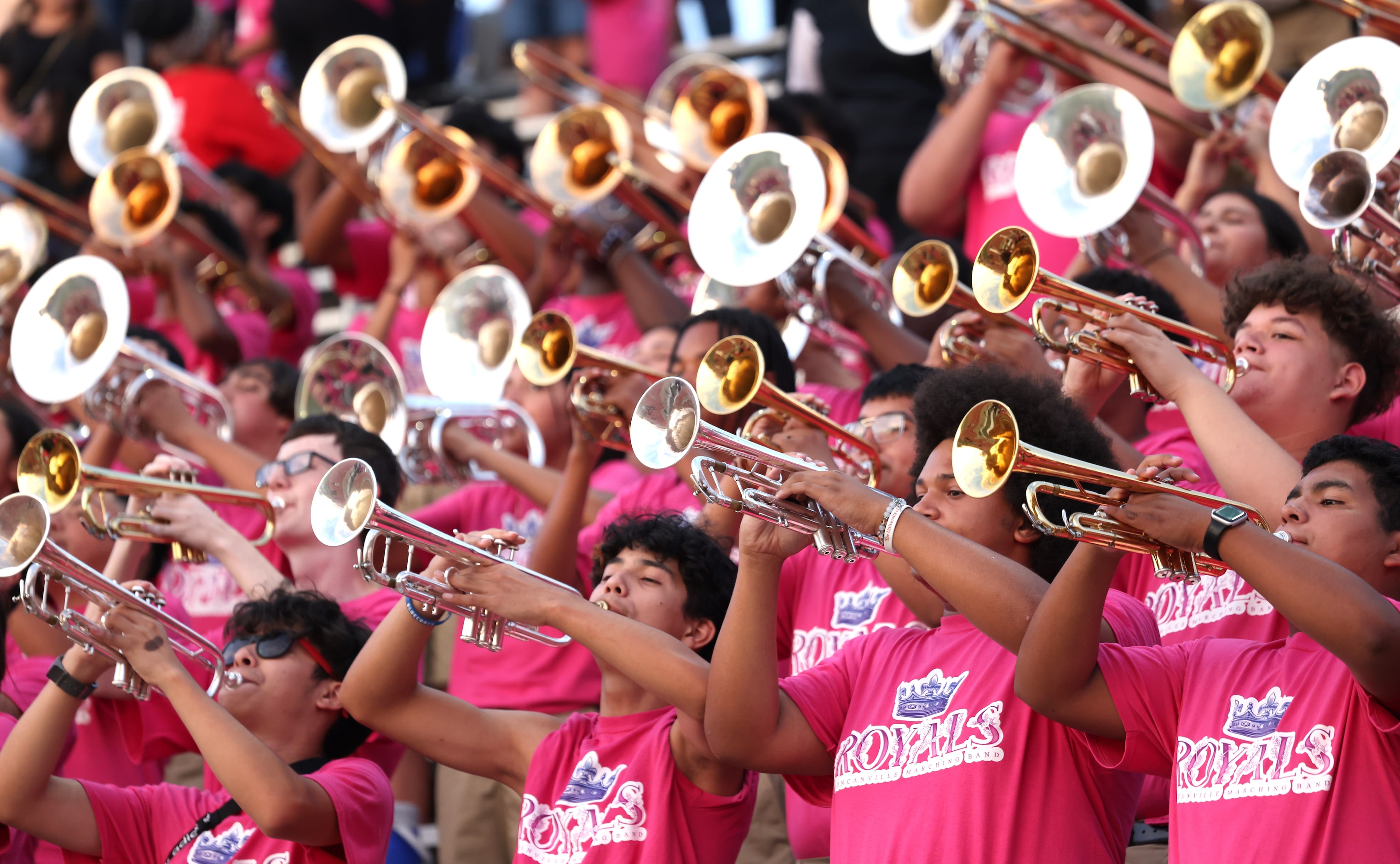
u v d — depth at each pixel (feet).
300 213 102.42
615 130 73.10
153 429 65.31
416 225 81.00
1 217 81.92
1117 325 39.24
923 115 91.30
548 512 54.08
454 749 43.96
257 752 43.01
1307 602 30.45
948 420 39.32
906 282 49.60
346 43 79.05
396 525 38.91
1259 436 37.11
